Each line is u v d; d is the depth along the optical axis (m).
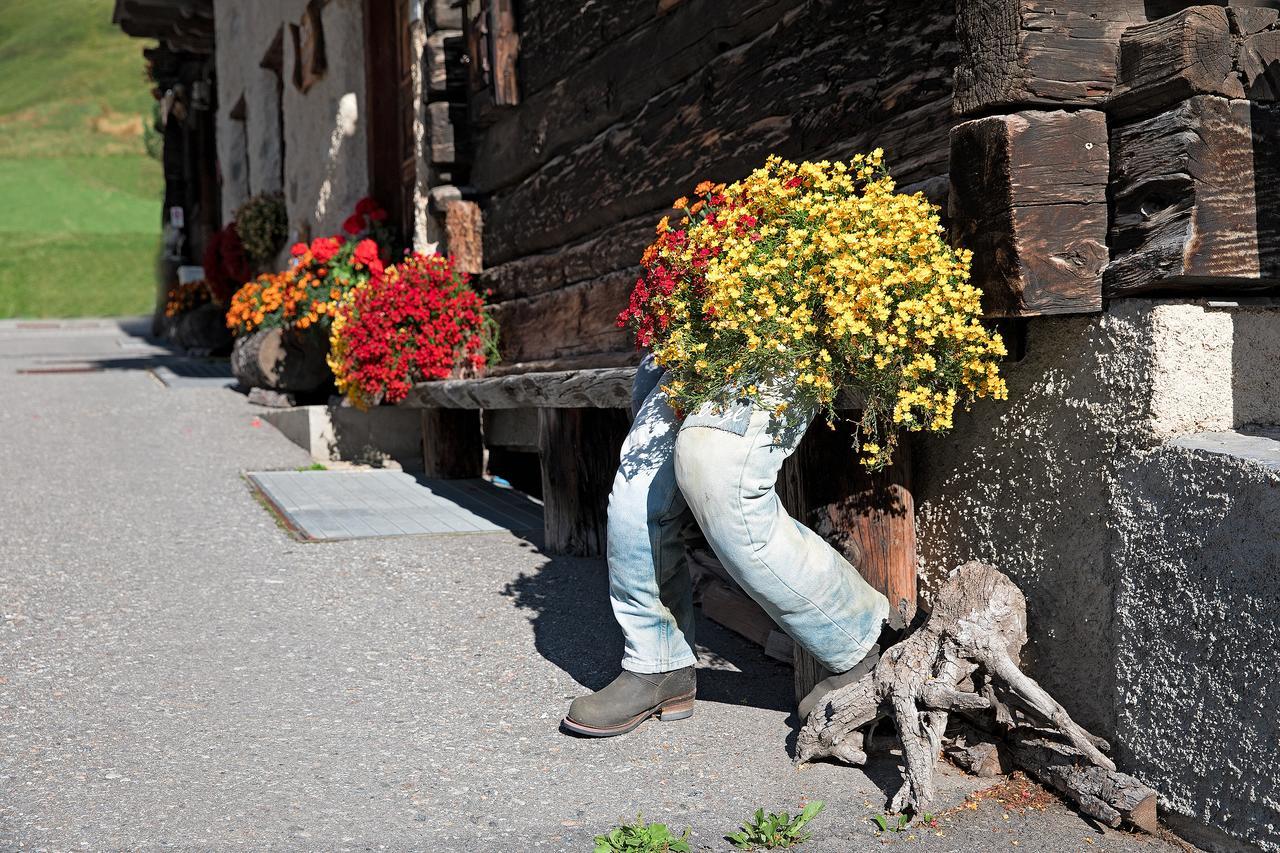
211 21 17.06
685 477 3.05
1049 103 2.86
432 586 4.87
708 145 4.62
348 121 9.61
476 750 3.25
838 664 3.20
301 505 6.36
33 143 61.91
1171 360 2.73
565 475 5.38
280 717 3.47
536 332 6.65
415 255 7.51
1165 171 2.73
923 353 2.93
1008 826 2.79
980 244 2.92
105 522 5.81
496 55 6.60
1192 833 2.68
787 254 2.93
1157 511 2.72
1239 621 2.52
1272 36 2.75
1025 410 3.07
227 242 14.05
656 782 3.04
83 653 3.97
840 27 3.80
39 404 9.70
